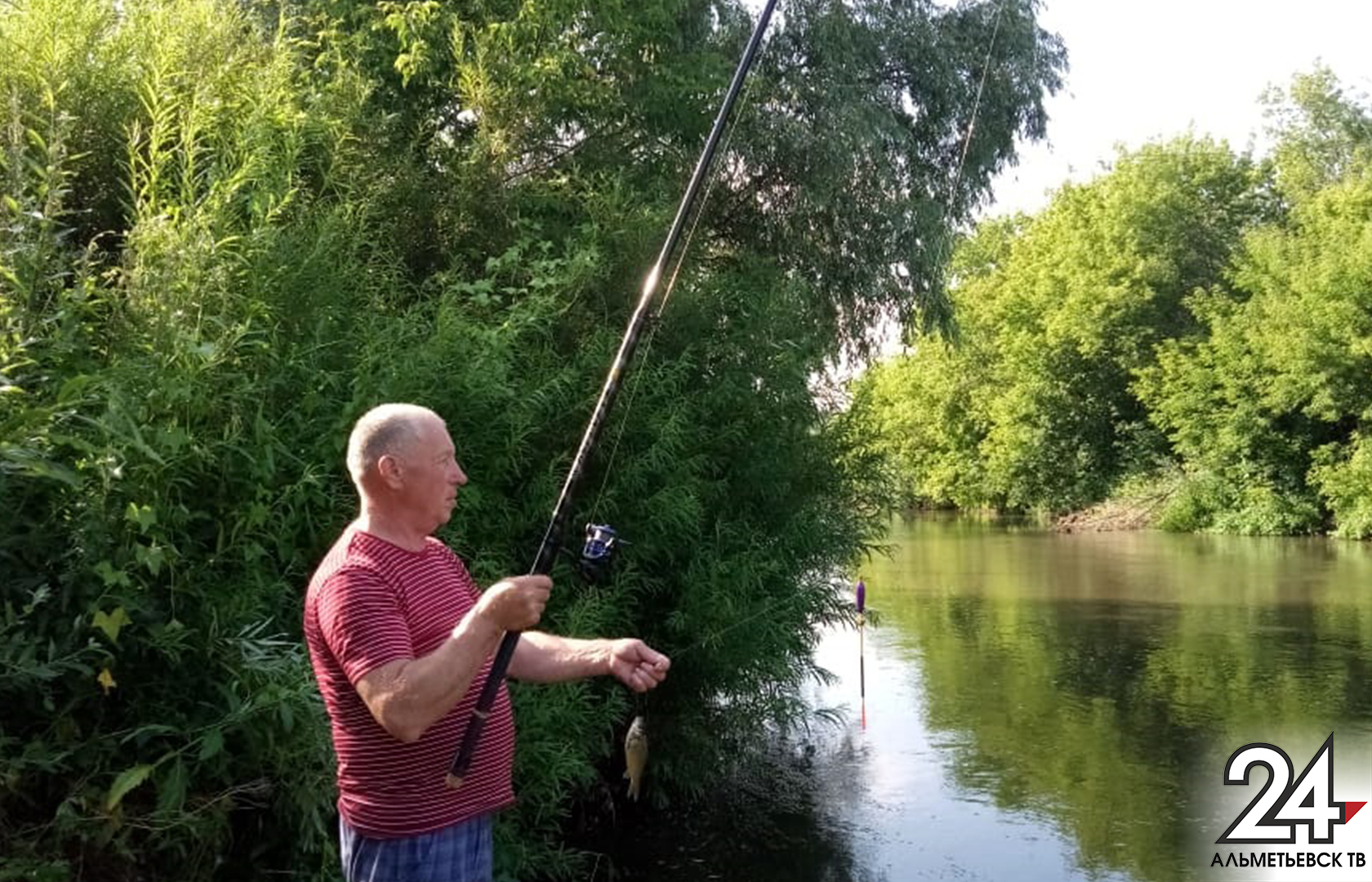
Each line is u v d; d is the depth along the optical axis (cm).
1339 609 1518
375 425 264
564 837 654
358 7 739
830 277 1021
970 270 4262
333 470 471
